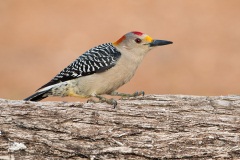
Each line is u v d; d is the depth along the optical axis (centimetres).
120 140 1167
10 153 1153
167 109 1204
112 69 1348
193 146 1171
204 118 1192
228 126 1185
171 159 1165
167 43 1401
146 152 1161
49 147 1156
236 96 1240
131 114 1191
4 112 1172
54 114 1180
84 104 1201
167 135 1173
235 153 1170
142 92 1345
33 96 1332
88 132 1169
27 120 1171
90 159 1155
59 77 1351
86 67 1339
